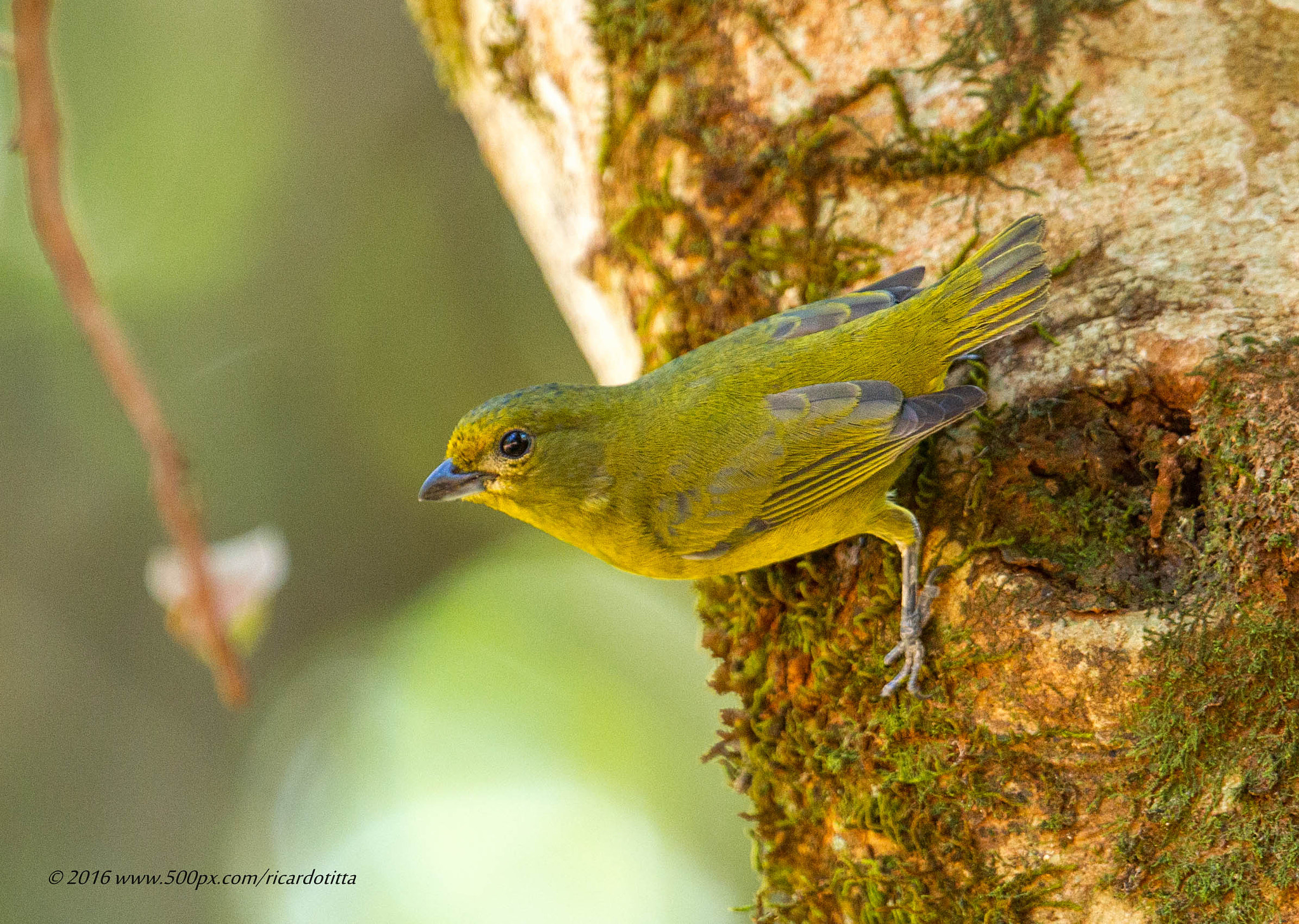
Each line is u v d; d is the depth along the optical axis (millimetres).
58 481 16375
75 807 15703
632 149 8211
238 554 9680
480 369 16578
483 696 16953
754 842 7484
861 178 7473
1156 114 6855
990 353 7152
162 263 16531
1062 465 6770
